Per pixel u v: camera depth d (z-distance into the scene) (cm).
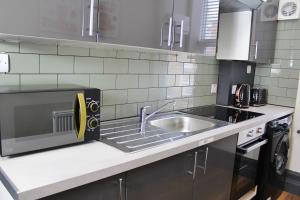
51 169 94
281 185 280
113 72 171
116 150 117
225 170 177
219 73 275
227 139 173
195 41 173
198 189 153
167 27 150
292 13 278
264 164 229
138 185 114
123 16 125
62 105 112
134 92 187
